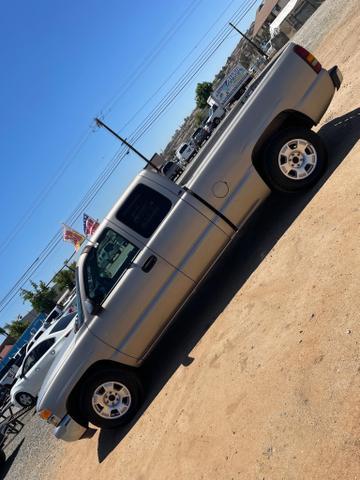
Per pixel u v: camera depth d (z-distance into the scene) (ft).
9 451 41.73
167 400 17.90
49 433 35.35
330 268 13.94
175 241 19.75
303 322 13.14
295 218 19.10
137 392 20.27
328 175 19.43
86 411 20.04
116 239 20.59
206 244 19.85
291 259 16.60
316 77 20.10
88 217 88.28
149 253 19.84
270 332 14.30
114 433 21.04
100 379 19.97
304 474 9.46
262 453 10.91
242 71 113.19
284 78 19.93
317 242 15.81
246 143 19.90
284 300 14.93
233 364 14.93
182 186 20.49
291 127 19.83
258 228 22.29
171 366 20.15
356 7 43.80
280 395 11.75
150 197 20.51
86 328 20.25
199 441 13.70
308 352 11.96
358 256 13.17
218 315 19.22
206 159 20.24
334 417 9.82
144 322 19.93
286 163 19.80
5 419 46.80
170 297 19.92
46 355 42.98
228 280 21.07
